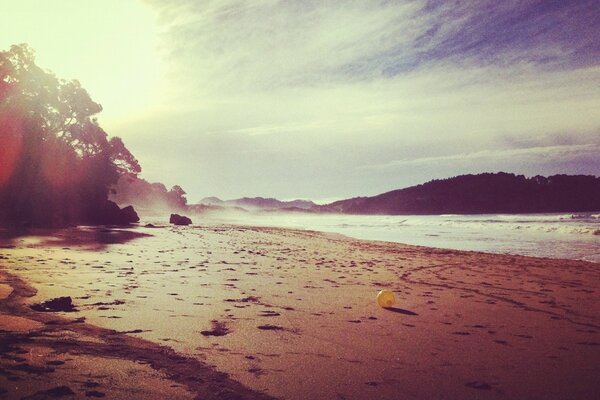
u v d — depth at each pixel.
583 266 11.34
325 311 5.21
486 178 133.25
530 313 5.43
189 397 2.53
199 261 10.16
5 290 5.16
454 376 3.08
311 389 2.75
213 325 4.28
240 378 2.89
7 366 2.80
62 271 7.34
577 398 2.73
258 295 6.12
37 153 26.91
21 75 26.80
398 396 2.69
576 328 4.65
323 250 15.77
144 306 4.96
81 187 30.06
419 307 5.68
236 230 30.47
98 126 31.80
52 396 2.41
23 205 25.92
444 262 12.13
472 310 5.55
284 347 3.66
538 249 17.31
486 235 27.08
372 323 4.65
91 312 4.52
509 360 3.47
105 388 2.58
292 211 189.38
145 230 24.73
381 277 8.72
